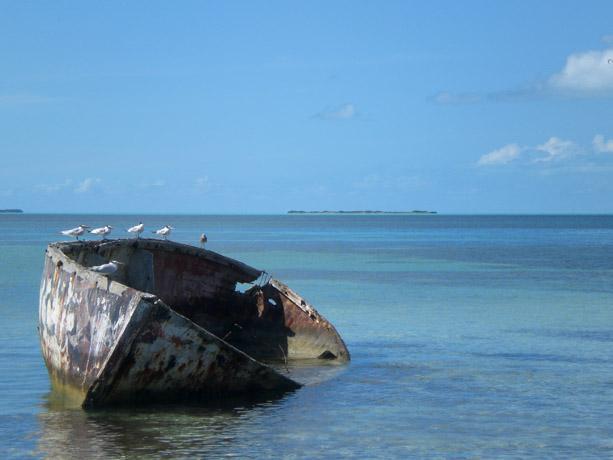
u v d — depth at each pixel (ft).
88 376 59.47
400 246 354.95
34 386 68.08
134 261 88.69
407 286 161.58
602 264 231.30
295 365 81.00
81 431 54.90
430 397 65.82
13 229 549.13
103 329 58.39
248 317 90.33
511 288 157.69
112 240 85.92
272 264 227.61
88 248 82.33
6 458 49.60
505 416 59.98
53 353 65.72
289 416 59.31
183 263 91.20
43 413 59.36
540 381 72.08
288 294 87.81
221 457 49.90
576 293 148.05
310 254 279.90
